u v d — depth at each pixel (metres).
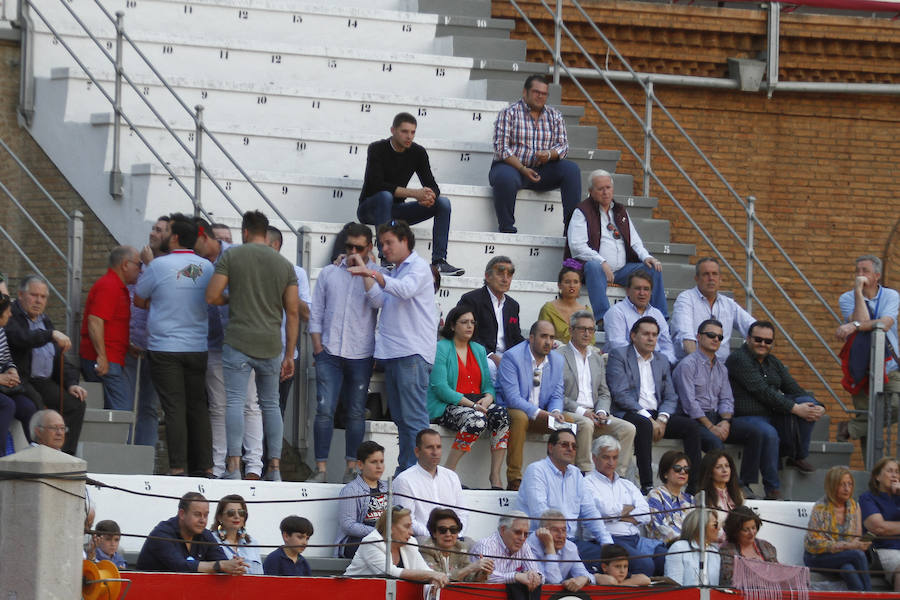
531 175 52.88
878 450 47.62
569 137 57.03
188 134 53.22
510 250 52.12
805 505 43.41
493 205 53.69
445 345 43.53
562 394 44.00
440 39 60.31
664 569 39.12
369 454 38.22
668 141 63.34
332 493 39.22
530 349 43.97
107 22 56.50
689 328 48.62
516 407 43.16
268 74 57.34
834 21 64.31
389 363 41.81
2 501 28.94
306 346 45.28
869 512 42.69
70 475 29.31
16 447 37.53
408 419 41.59
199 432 39.88
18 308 38.78
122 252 41.62
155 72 49.91
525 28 62.38
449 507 36.69
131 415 40.88
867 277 50.19
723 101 64.00
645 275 47.47
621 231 50.75
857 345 48.75
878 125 65.50
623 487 41.16
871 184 65.19
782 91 64.38
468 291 49.12
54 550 29.05
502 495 40.72
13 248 53.19
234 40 56.91
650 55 63.16
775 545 42.88
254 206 52.00
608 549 37.50
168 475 38.53
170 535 34.16
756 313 63.28
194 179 51.19
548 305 47.81
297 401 45.19
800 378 63.19
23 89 53.69
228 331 39.72
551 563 37.38
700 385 45.84
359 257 41.38
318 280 42.72
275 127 55.41
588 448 43.28
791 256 64.19
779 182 64.38
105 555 34.00
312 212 52.69
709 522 38.25
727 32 63.56
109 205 51.53
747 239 55.00
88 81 53.25
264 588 33.53
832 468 42.34
